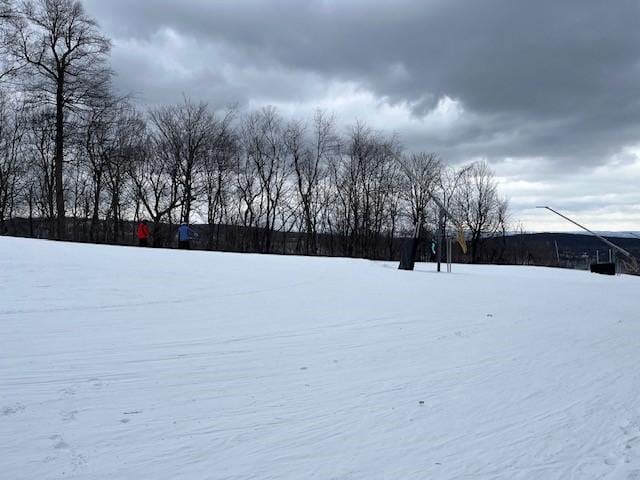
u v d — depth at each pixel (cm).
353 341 916
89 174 5228
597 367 823
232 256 2258
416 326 1086
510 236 6731
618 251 4469
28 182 5022
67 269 1401
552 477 446
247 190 5912
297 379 685
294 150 5953
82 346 761
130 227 5694
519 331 1101
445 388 678
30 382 606
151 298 1173
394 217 6250
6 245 1736
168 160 5488
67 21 3878
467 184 6662
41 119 4097
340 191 6119
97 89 4066
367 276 1995
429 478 436
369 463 459
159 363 710
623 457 489
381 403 611
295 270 1941
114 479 410
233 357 766
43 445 458
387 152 6075
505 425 560
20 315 916
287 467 445
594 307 1587
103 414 532
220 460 451
